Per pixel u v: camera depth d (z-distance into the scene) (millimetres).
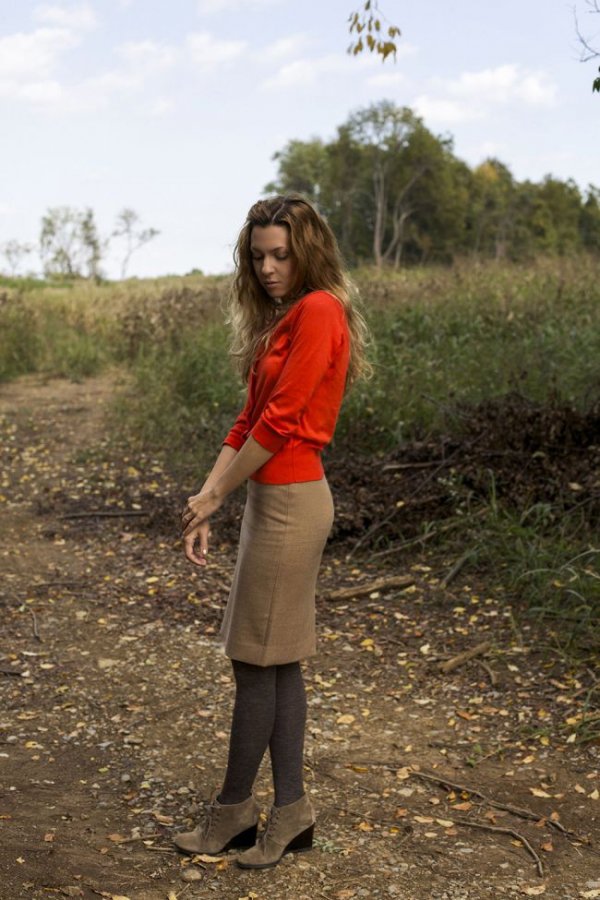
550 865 2877
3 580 6090
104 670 4652
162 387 10266
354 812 3238
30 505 7742
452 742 3801
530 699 4121
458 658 4547
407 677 4484
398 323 10422
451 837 3057
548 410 6555
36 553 6648
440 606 5281
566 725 3848
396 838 3051
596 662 4348
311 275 2691
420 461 6941
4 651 4922
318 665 4680
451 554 5926
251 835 2971
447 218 92750
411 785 3445
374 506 6457
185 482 8070
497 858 2922
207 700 4273
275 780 2904
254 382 2801
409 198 92438
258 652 2750
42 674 4617
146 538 6855
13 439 9602
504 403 6949
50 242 55656
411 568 5895
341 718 4051
